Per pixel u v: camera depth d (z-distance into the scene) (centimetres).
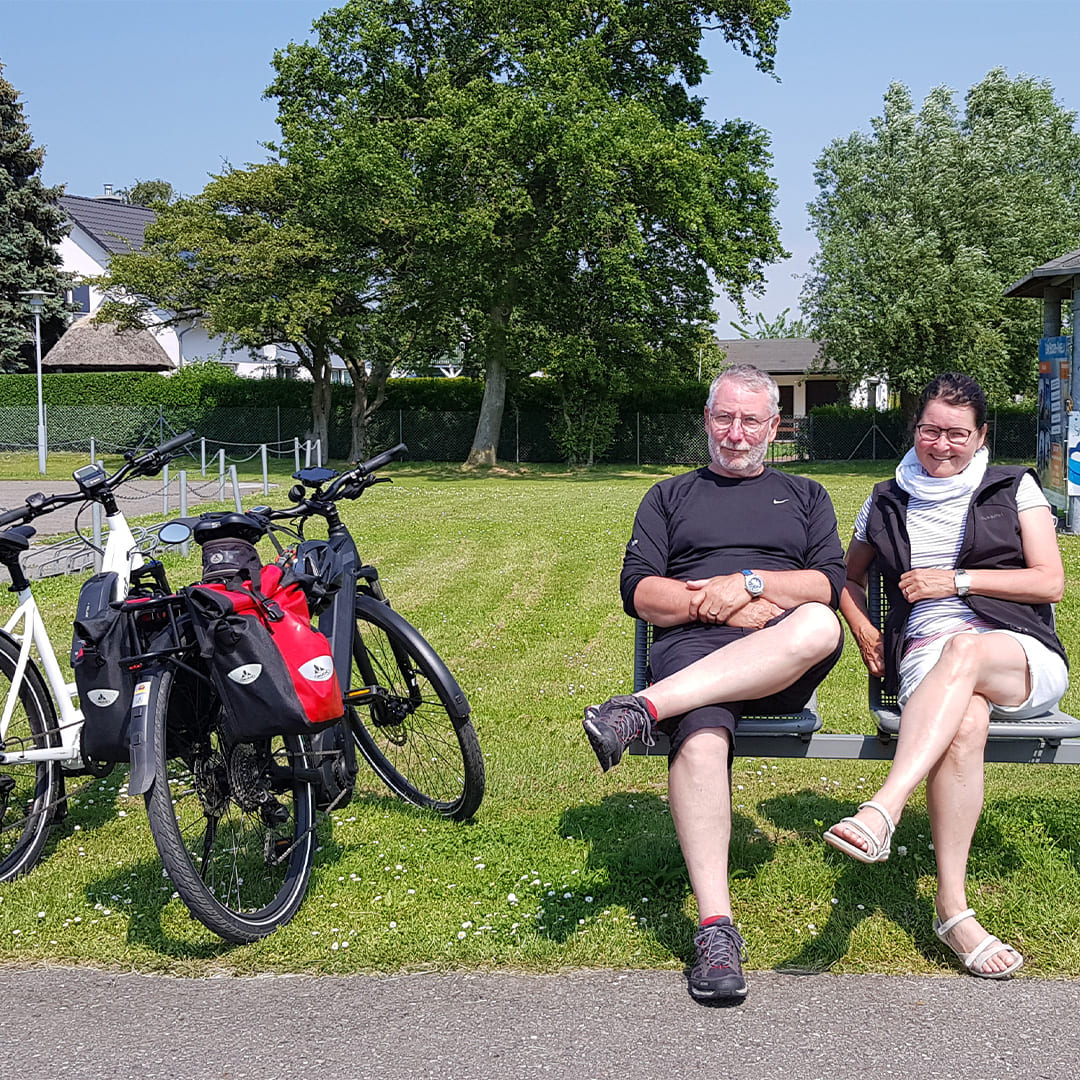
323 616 413
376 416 3819
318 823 430
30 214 4838
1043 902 346
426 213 2859
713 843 316
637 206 2914
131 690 337
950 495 374
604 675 674
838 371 3616
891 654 378
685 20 3150
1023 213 3441
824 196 3666
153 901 367
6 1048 284
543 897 363
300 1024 292
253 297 3231
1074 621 771
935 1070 265
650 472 3278
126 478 429
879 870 372
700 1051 275
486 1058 274
